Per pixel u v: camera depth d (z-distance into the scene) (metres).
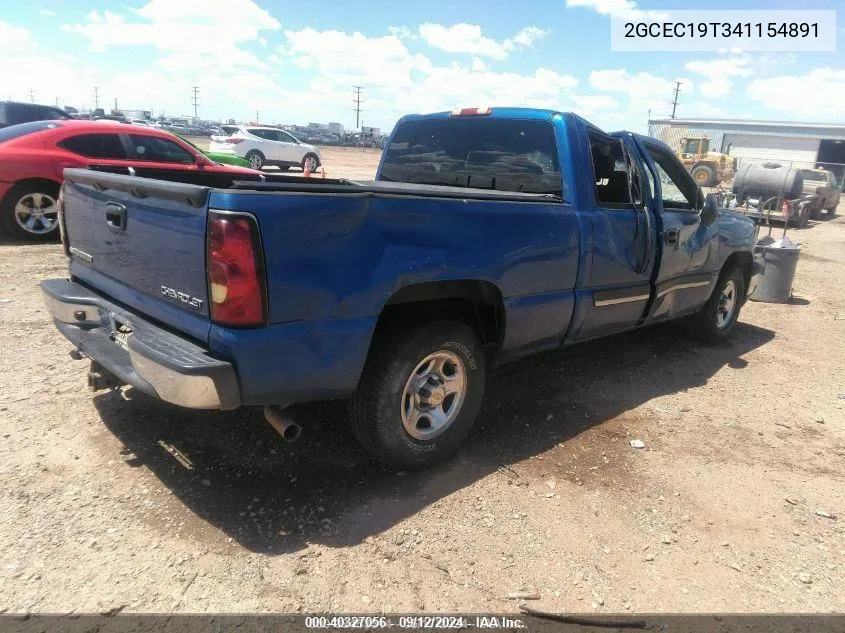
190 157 9.76
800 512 3.29
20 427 3.49
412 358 3.09
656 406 4.57
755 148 39.25
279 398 2.70
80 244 3.55
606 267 4.17
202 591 2.41
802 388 5.18
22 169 8.37
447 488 3.25
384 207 2.81
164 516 2.83
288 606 2.37
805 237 16.62
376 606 2.41
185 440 3.49
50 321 5.30
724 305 6.29
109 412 3.74
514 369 5.07
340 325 2.74
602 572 2.71
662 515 3.17
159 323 2.89
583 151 4.08
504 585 2.58
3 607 2.25
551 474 3.47
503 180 4.36
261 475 3.21
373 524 2.90
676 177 5.22
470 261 3.20
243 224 2.42
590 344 5.94
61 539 2.63
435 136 4.83
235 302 2.47
